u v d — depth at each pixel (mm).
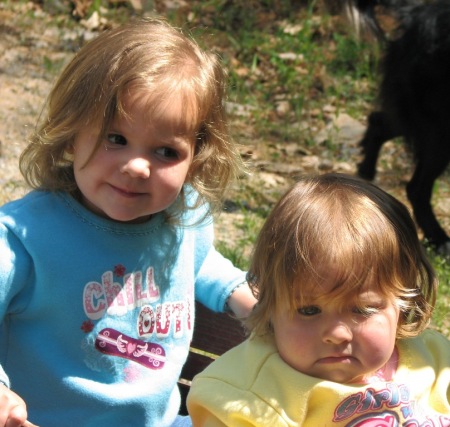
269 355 2818
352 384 2791
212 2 11656
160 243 3158
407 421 2828
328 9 10766
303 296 2668
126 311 3080
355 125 9430
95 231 3033
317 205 2709
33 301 2986
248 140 8836
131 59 2885
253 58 10562
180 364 3236
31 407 3029
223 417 2754
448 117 7387
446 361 3037
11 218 2945
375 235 2674
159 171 2916
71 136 2959
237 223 7055
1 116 8211
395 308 2773
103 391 3027
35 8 10797
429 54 7383
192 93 2908
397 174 8656
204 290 3455
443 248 7305
